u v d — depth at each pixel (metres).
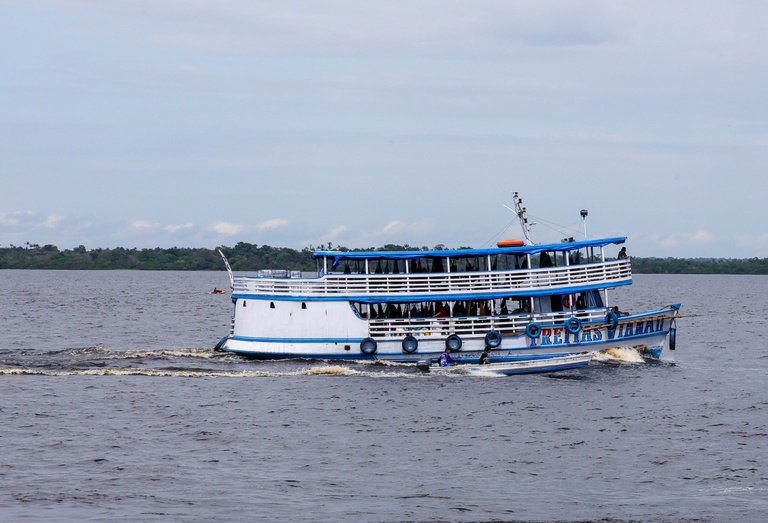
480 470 74.94
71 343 166.88
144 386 107.38
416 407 97.19
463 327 118.81
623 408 97.69
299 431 86.62
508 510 66.00
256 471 73.94
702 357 145.00
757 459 78.06
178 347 161.38
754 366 133.75
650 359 126.88
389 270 120.19
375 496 68.50
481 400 100.88
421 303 120.81
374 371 116.31
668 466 76.19
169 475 72.44
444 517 64.56
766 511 65.94
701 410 97.12
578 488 70.75
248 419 91.12
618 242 119.62
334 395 102.69
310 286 119.38
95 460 76.00
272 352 121.00
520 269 118.44
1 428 85.50
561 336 119.31
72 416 91.25
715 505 67.06
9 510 64.12
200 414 93.00
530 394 104.31
